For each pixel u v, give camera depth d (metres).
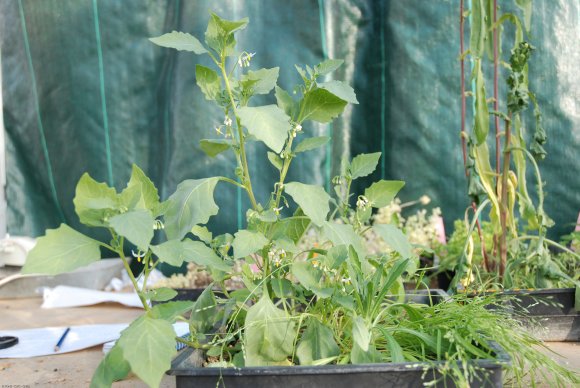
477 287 1.77
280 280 1.18
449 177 2.79
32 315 2.33
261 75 1.19
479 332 1.15
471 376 0.94
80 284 2.71
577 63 2.69
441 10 2.78
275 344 1.08
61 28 2.99
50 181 3.07
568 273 2.04
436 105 2.79
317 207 1.10
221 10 2.87
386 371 0.96
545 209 2.71
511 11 2.70
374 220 2.51
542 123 2.70
